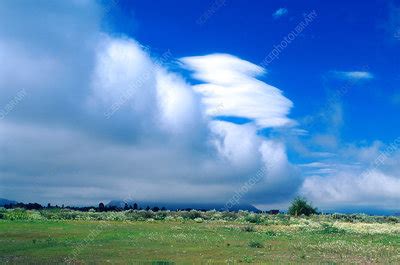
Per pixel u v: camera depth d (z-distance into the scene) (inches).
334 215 3649.1
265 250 1299.2
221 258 1117.1
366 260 1115.3
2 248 1237.7
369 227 2436.0
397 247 1419.8
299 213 3806.6
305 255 1196.5
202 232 1956.2
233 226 2432.3
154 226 2329.0
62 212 3284.9
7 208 3363.7
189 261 1059.3
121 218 3043.8
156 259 1082.7
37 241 1406.3
